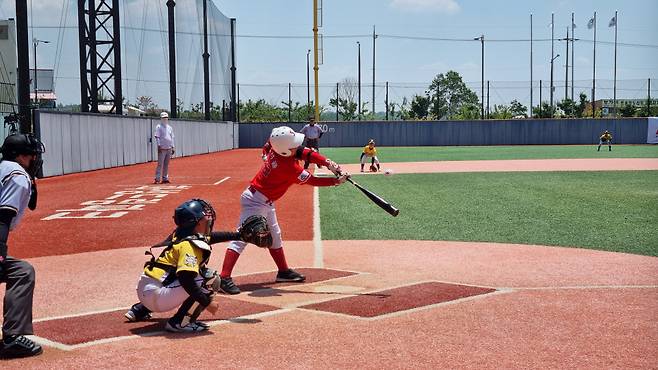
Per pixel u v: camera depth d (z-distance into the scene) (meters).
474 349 4.53
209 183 19.28
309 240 9.85
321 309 5.69
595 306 5.72
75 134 23.59
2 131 20.44
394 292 6.33
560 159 31.95
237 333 4.96
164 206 13.67
